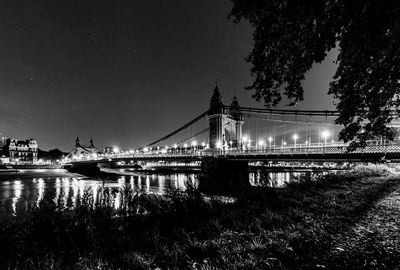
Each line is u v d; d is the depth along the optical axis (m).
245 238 6.15
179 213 8.38
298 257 5.16
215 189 11.98
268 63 5.13
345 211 8.97
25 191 40.28
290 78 5.21
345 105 5.58
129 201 9.24
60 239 6.23
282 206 9.20
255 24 4.84
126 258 5.26
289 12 4.21
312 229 6.79
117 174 83.94
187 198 9.08
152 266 5.00
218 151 44.28
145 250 5.75
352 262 4.98
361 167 30.00
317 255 5.32
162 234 6.82
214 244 5.75
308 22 4.34
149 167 126.50
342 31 4.07
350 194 12.52
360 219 8.02
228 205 9.52
